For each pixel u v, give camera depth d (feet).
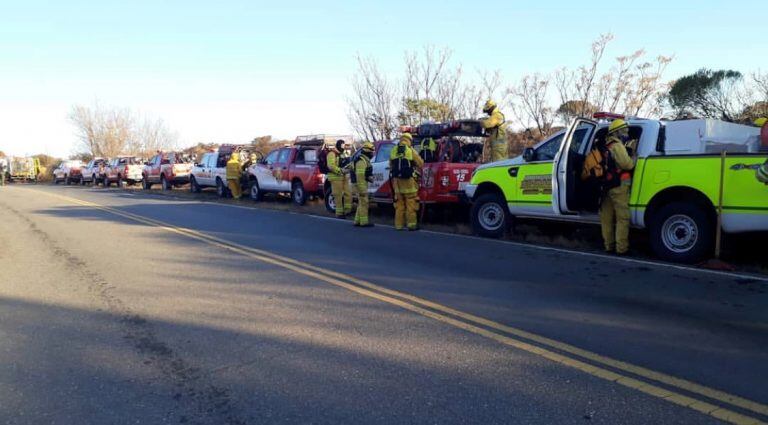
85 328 18.13
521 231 34.83
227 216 49.29
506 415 11.76
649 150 26.63
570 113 53.52
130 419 12.03
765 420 11.35
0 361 15.43
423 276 24.03
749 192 22.94
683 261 25.11
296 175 57.06
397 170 36.94
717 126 26.30
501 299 20.21
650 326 16.98
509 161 32.37
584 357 14.71
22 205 66.59
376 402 12.50
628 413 11.72
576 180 30.07
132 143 195.83
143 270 26.71
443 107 66.13
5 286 24.11
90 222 46.80
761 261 25.54
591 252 28.43
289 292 21.90
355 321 18.12
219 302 20.72
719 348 15.14
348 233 37.17
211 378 13.99
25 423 11.94
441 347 15.67
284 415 12.03
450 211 42.65
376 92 73.56
